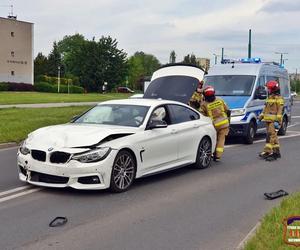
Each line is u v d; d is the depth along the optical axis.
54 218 6.36
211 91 11.20
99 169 7.45
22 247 5.24
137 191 8.02
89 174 7.39
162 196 7.71
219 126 11.20
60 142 7.55
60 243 5.39
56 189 7.95
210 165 10.80
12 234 5.68
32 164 7.57
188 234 5.79
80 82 96.44
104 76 96.56
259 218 6.51
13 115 21.20
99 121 8.77
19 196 7.49
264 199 7.62
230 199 7.59
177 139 9.27
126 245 5.36
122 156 7.87
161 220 6.36
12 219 6.30
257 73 16.02
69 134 7.75
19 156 7.89
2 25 76.12
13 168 10.01
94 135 7.69
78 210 6.77
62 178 7.44
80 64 97.56
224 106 11.37
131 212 6.72
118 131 7.99
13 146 13.92
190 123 9.87
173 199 7.52
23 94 55.69
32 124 17.58
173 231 5.89
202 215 6.63
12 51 77.81
